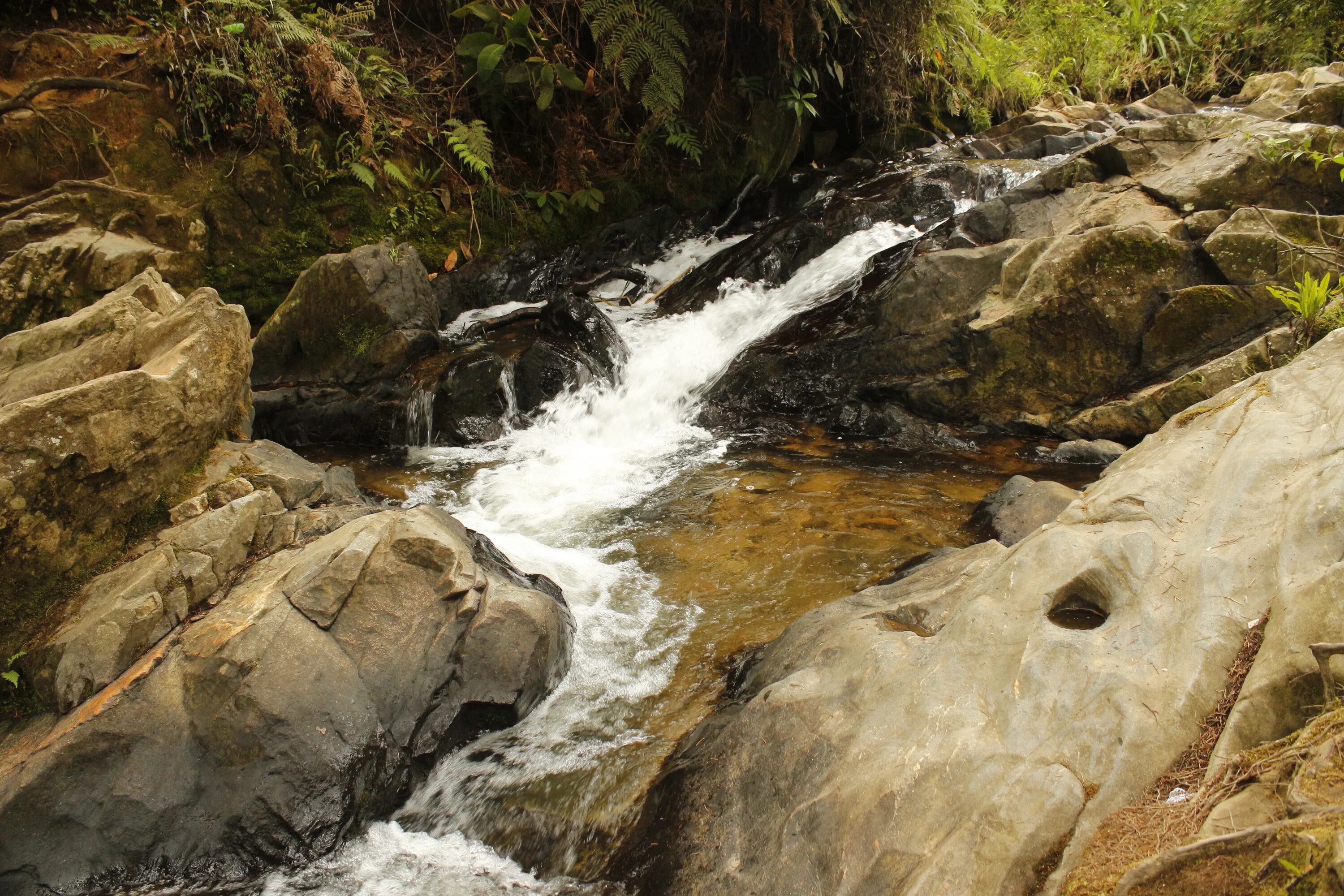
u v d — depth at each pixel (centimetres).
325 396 658
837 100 976
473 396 646
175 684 314
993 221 662
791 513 506
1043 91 1070
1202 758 221
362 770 317
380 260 670
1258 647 237
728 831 262
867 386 633
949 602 322
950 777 234
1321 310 462
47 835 291
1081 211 622
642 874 269
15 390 392
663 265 870
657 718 347
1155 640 249
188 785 304
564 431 651
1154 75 1109
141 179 680
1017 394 593
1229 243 533
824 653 311
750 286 775
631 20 773
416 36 840
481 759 336
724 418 654
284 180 731
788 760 270
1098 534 288
